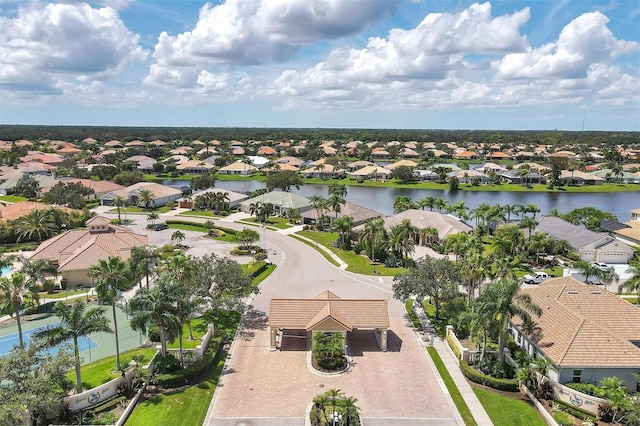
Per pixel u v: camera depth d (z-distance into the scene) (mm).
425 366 51250
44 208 111125
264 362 51844
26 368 40219
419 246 104125
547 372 46781
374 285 77688
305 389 46406
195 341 56156
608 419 41312
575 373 45375
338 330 52688
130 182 176375
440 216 108875
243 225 123125
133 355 51719
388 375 49281
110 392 44844
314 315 55219
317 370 49750
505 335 48250
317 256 94688
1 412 34500
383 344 54656
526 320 48250
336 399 42156
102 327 44781
